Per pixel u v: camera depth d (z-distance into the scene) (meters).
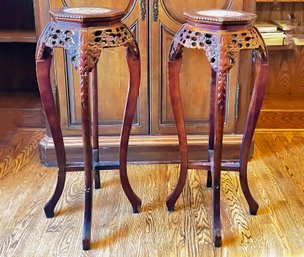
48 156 2.31
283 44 2.57
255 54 1.69
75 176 2.23
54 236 1.76
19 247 1.69
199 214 1.90
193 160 2.34
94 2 2.05
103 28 1.53
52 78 2.18
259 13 2.76
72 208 1.95
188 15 1.61
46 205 1.86
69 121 2.26
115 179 2.20
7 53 3.02
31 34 2.69
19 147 2.58
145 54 2.15
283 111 2.74
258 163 2.37
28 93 3.07
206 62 2.18
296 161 2.39
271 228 1.81
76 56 1.51
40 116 2.81
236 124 2.30
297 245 1.71
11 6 2.86
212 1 2.08
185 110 2.27
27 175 2.24
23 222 1.84
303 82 2.95
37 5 2.10
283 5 2.74
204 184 2.15
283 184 2.15
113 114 2.27
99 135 2.30
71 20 1.51
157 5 2.07
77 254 1.66
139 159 2.35
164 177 2.22
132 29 2.10
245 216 1.89
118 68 2.18
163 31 2.12
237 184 2.15
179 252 1.67
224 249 1.68
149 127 2.31
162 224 1.83
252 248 1.69
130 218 1.88
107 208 1.95
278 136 2.71
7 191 2.08
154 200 2.01
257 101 1.74
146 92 2.23
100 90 2.21
